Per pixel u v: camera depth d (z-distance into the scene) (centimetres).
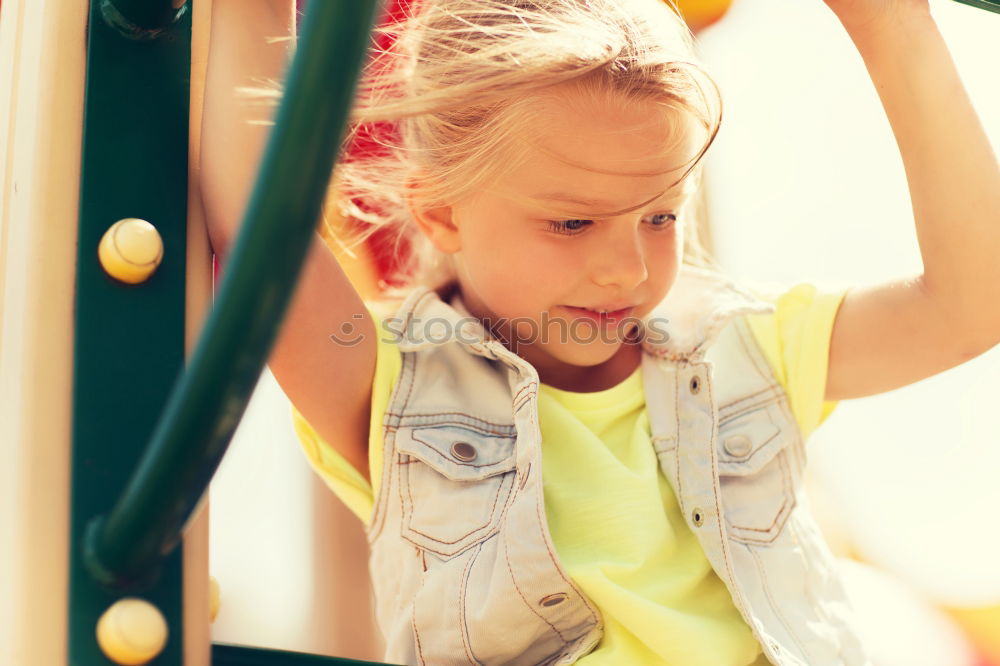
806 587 88
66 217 52
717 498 86
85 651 46
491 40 92
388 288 118
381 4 35
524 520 82
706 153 89
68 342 51
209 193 64
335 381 87
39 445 49
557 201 85
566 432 91
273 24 70
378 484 89
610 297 87
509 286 89
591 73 84
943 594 172
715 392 94
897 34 83
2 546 49
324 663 57
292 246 35
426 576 84
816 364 96
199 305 54
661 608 81
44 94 53
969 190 84
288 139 34
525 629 80
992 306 87
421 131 96
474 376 94
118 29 54
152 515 40
